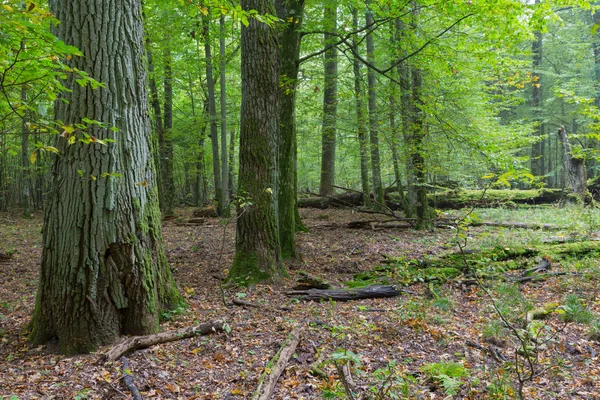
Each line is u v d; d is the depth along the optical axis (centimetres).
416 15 1034
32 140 370
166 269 604
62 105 494
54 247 506
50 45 309
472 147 914
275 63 788
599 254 888
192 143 2288
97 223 500
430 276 773
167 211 1962
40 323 516
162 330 550
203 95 2455
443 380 383
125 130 517
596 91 1980
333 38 1196
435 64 1069
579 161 1556
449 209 1761
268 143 785
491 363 451
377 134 1385
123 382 416
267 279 768
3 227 1731
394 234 1269
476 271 768
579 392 384
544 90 2550
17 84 329
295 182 1334
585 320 550
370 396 359
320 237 1248
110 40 500
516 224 1263
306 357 471
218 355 475
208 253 1073
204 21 1223
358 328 550
